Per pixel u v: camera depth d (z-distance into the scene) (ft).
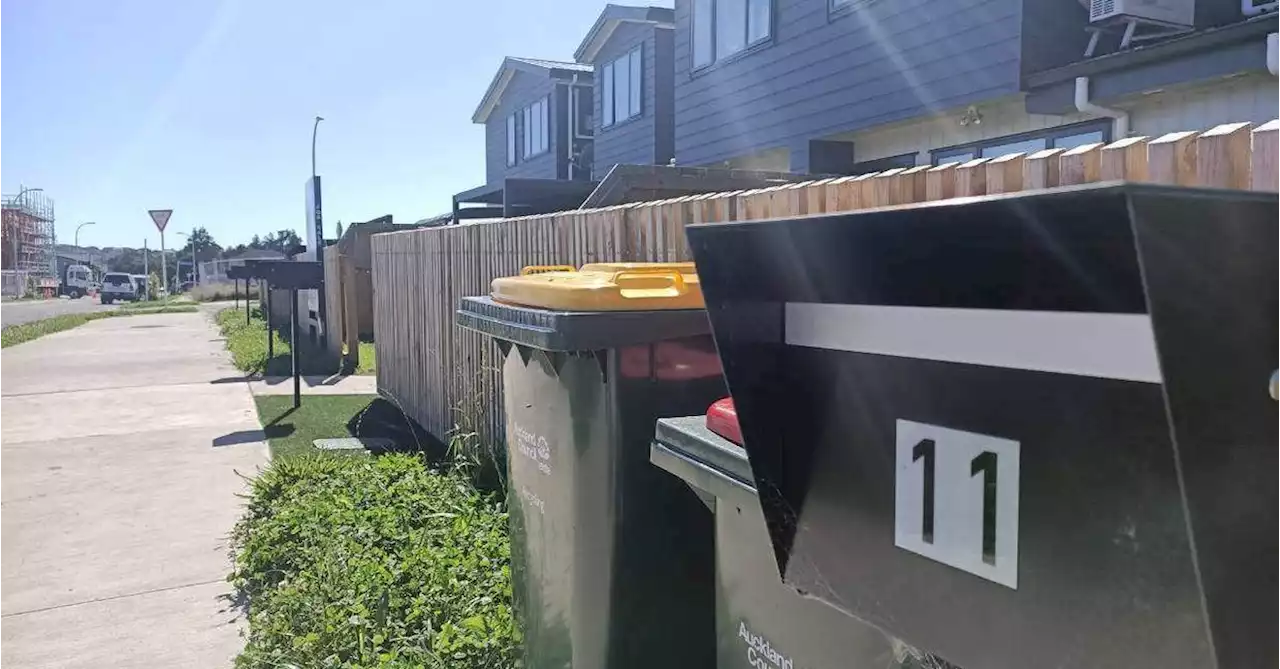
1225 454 3.22
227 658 12.18
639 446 8.21
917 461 4.39
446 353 24.30
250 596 14.02
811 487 5.14
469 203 53.67
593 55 60.49
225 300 147.23
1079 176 9.39
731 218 13.41
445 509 16.98
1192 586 3.27
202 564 15.69
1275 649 3.40
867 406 4.69
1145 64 21.53
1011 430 3.89
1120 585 3.51
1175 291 3.04
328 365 42.68
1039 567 3.82
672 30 52.80
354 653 11.58
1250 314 3.21
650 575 8.30
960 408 4.13
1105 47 25.25
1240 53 19.34
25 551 16.37
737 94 39.78
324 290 47.03
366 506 17.20
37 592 14.46
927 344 4.27
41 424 28.37
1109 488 3.51
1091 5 23.61
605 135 59.31
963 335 4.08
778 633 5.87
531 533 9.49
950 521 4.24
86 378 39.50
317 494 18.02
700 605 8.46
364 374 39.91
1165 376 3.05
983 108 28.73
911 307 4.34
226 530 17.51
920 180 11.12
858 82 32.42
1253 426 3.26
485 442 20.44
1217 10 23.68
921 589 4.44
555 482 8.82
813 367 5.04
